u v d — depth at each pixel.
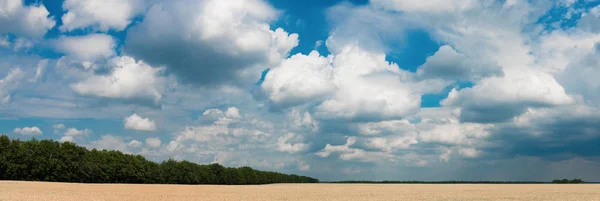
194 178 152.12
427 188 111.88
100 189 73.75
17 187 69.25
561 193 77.75
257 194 70.75
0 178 102.56
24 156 105.56
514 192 82.75
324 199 57.78
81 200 48.03
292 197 62.53
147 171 135.25
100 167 121.06
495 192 82.75
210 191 80.50
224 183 169.12
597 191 87.12
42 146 110.81
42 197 50.56
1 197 48.72
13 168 102.38
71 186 81.06
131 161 130.75
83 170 116.12
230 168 178.38
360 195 69.44
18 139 108.38
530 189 101.56
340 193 77.19
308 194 72.38
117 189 75.88
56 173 109.12
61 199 48.75
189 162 158.62
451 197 64.06
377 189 102.81
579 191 87.25
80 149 118.62
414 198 61.00
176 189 85.50
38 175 107.31
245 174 188.62
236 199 56.22
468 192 83.25
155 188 86.62
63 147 114.81
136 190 74.81
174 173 146.38
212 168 168.38
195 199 55.03
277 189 99.81
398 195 70.00
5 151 103.69
